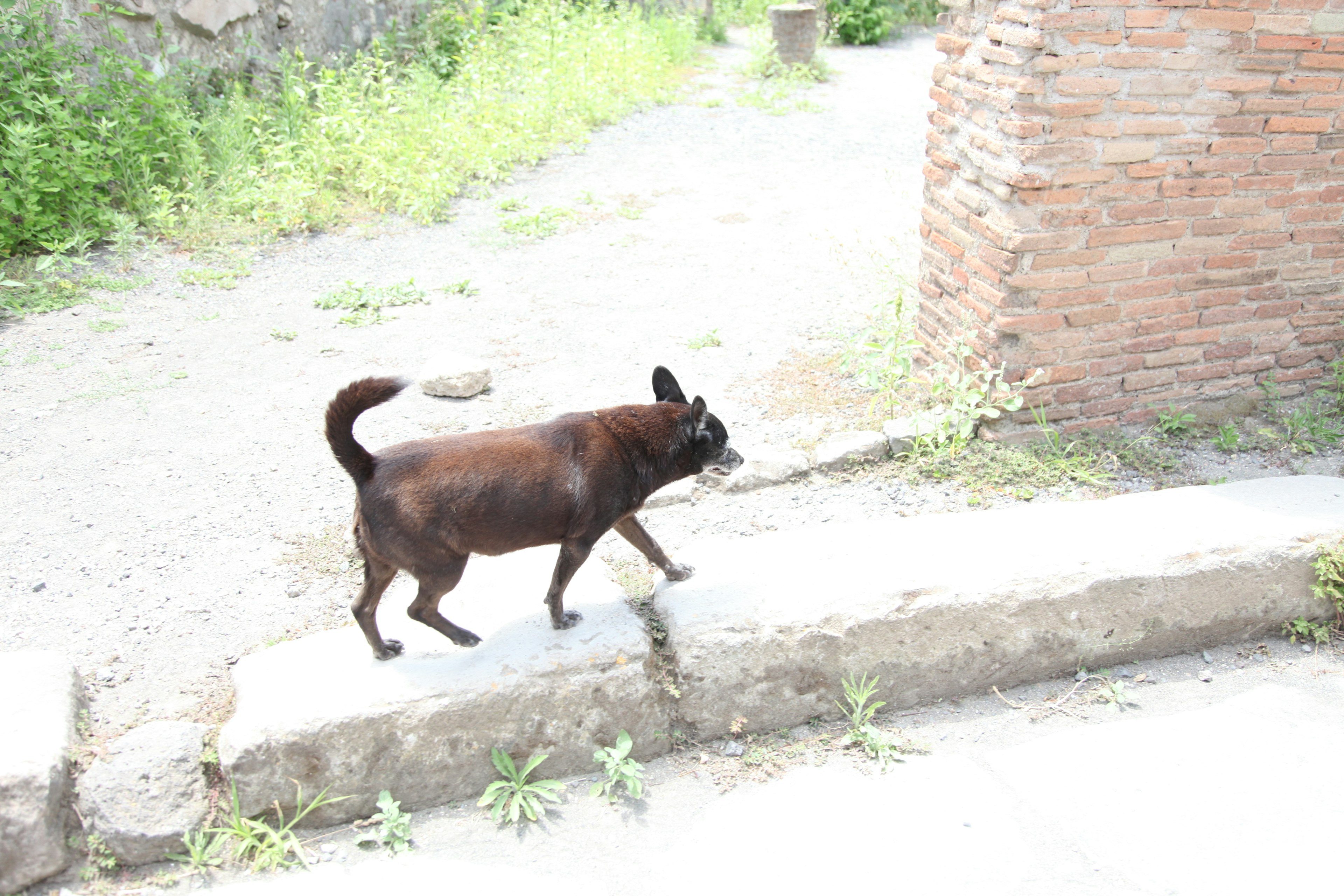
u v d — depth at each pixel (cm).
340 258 812
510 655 348
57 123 796
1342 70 482
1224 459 521
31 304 700
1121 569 390
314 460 523
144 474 506
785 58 1581
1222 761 353
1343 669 400
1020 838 324
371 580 334
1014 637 384
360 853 323
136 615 404
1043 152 458
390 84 1086
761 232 873
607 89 1288
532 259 813
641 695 351
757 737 373
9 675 340
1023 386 502
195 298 729
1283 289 535
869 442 512
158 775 312
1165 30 450
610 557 440
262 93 1068
